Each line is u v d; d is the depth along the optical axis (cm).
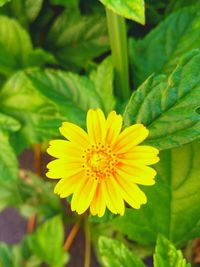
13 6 15
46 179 17
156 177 11
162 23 13
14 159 14
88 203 9
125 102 13
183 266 11
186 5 14
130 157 9
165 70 13
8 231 17
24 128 14
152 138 10
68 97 13
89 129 9
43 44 16
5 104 14
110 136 9
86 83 13
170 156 11
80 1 15
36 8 15
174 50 13
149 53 13
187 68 10
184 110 10
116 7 9
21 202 16
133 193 9
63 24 15
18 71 14
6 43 15
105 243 11
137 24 15
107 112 12
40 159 16
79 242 17
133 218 12
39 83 13
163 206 12
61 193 9
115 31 12
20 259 16
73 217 16
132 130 9
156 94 10
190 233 12
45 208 16
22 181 16
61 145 9
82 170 9
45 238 15
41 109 14
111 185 9
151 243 12
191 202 12
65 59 15
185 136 10
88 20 15
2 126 14
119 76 13
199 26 13
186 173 11
